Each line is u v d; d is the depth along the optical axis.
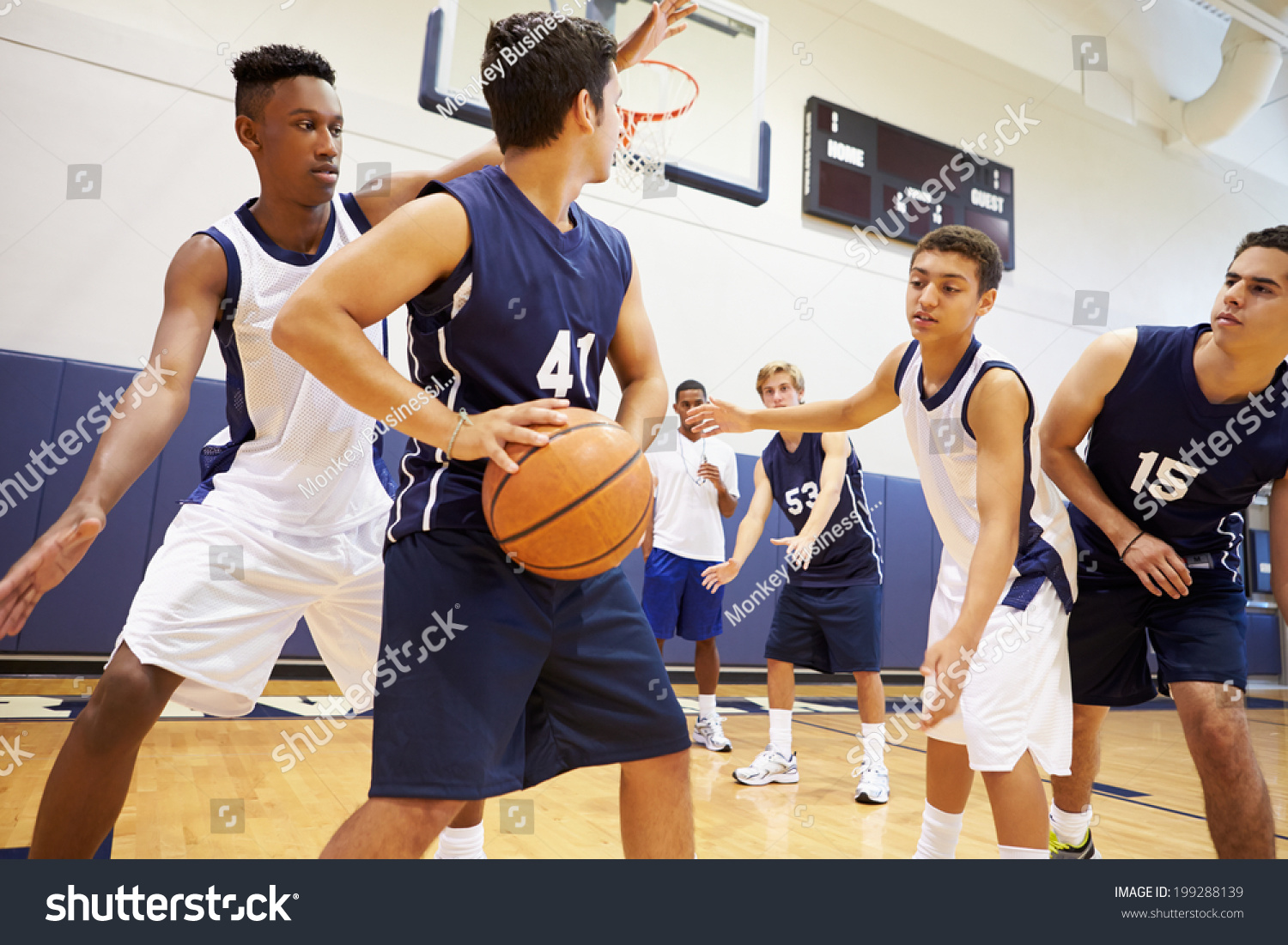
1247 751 1.29
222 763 2.35
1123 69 6.71
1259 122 7.46
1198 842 1.97
